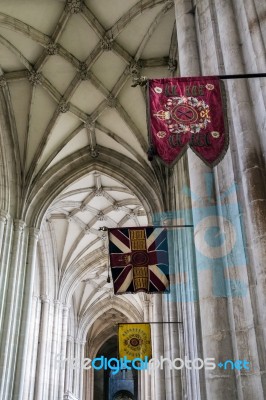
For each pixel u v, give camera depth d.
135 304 35.31
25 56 16.67
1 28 15.60
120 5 15.09
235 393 5.59
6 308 15.88
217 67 7.67
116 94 17.91
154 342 16.66
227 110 6.92
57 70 17.34
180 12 9.44
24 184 18.42
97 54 16.61
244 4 7.19
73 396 28.39
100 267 30.20
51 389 23.58
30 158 18.64
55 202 21.20
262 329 5.39
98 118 18.97
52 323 25.23
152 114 6.50
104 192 23.75
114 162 20.00
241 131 6.38
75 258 27.36
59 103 18.06
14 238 17.27
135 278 11.94
